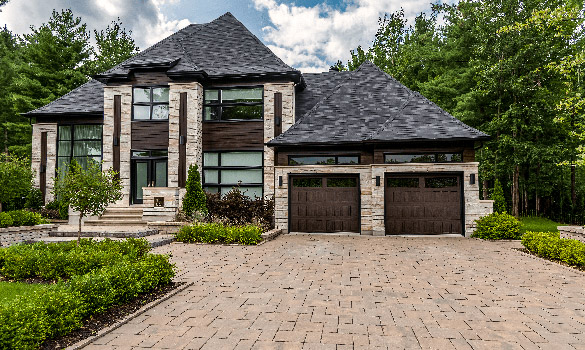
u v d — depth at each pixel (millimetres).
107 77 15844
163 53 16953
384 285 6652
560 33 14258
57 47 26703
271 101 15930
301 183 14953
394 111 15859
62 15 29109
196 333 4375
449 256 9586
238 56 17297
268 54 17359
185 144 15625
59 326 4117
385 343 4105
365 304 5531
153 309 5270
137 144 16031
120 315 4918
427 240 12625
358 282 6859
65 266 6652
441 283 6812
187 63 16188
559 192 25469
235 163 16141
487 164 20359
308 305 5469
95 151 17641
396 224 14062
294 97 16797
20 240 10914
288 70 15898
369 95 16922
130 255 7312
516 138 20781
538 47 18578
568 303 5633
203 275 7402
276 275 7406
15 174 11445
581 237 9836
